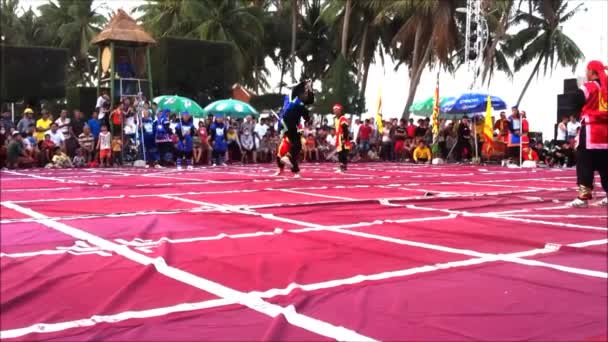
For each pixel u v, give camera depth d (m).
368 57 38.91
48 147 18.11
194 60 28.69
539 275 3.79
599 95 6.94
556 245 4.64
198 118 23.02
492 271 3.90
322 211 6.74
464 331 2.71
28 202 7.62
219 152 20.12
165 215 6.36
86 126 18.97
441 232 5.35
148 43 21.52
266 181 11.12
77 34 47.75
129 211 6.71
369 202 7.46
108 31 20.97
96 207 7.10
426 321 2.85
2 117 19.03
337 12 37.25
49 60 26.66
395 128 23.16
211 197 8.28
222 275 3.73
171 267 3.94
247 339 2.58
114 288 3.44
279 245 4.72
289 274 3.77
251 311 2.98
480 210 6.98
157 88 29.02
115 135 19.66
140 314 2.93
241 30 35.38
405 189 9.59
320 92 34.41
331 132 23.02
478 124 21.36
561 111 22.95
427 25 30.62
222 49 29.47
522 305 3.13
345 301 3.18
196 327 2.74
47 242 4.82
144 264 4.03
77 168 17.39
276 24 40.78
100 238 4.99
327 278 3.69
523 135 19.02
